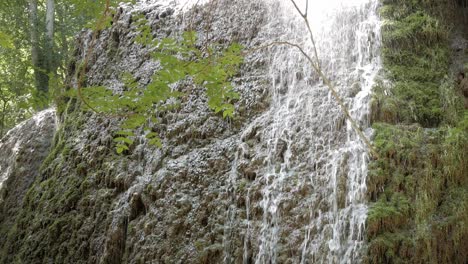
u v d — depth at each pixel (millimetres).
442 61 6449
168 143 7672
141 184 7445
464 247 5219
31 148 11055
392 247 5137
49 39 14562
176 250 6566
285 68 7117
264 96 7164
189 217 6688
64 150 9430
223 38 8172
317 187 5855
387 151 5590
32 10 14750
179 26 8945
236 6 8312
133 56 9383
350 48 6695
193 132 7480
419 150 5605
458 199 5352
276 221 5957
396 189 5441
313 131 6281
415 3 6801
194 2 8906
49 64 14359
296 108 6621
